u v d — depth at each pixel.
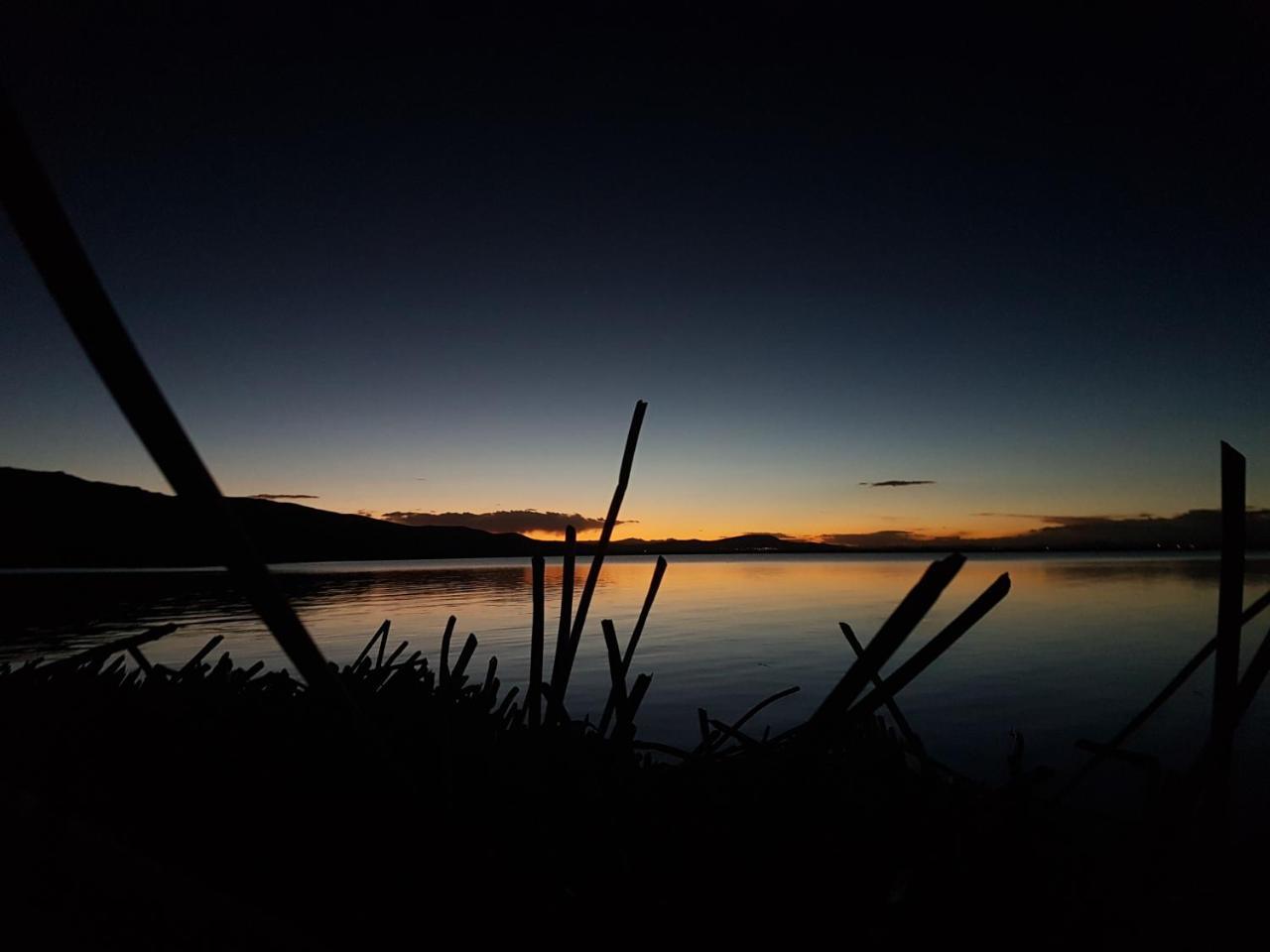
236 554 0.53
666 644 13.20
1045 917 1.53
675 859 1.56
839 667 10.58
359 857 1.41
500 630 14.66
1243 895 1.61
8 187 0.37
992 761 6.01
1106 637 13.30
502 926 1.15
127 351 0.42
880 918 1.38
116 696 2.27
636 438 1.79
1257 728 6.27
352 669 3.34
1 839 0.72
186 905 0.79
